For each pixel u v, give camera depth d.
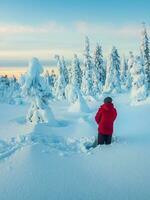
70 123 19.39
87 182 8.04
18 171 8.89
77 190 7.54
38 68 20.61
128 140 12.50
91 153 10.69
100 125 11.73
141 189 7.48
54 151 10.85
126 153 10.45
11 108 37.47
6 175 8.62
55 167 9.23
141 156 10.05
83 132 15.47
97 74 66.12
